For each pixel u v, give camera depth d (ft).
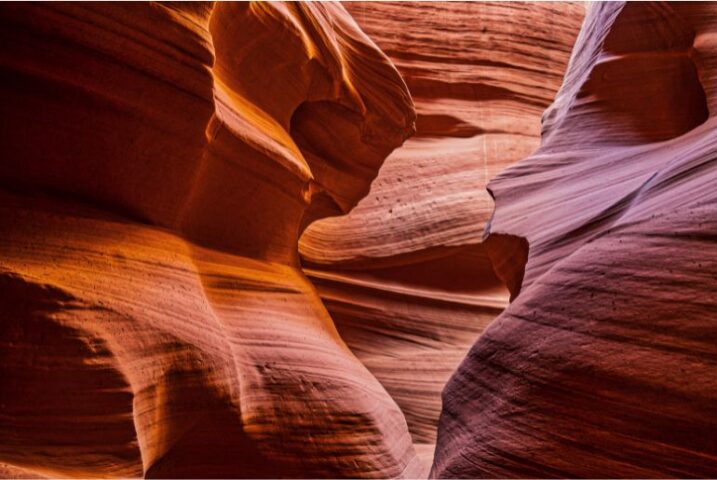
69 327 10.29
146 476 12.42
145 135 12.76
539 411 8.16
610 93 16.38
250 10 16.72
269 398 14.61
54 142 11.79
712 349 6.75
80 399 10.24
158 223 13.76
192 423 12.76
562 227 13.00
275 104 19.48
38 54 11.30
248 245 17.49
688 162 9.94
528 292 10.46
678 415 6.68
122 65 12.04
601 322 8.10
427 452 24.45
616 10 16.76
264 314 16.34
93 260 11.50
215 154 14.88
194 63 12.99
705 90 13.78
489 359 10.12
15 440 9.72
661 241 8.32
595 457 7.23
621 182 12.81
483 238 17.12
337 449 15.24
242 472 13.71
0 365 9.82
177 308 12.53
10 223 10.89
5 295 10.05
